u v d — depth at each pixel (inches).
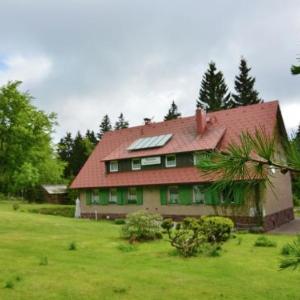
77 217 1421.0
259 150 126.7
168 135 1315.2
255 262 544.7
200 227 631.2
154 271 492.7
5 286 414.3
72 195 1996.8
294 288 421.7
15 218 1034.7
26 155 1738.4
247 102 2436.0
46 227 914.1
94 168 1449.3
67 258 570.6
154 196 1229.7
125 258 577.6
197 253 600.4
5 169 1736.0
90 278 453.7
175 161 1210.0
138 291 406.0
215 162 130.7
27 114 1734.7
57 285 422.9
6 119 1720.0
